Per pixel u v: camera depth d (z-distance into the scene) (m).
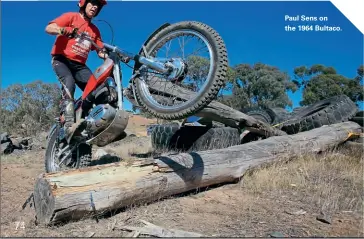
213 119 8.23
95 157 8.34
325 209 4.43
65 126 4.80
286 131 9.87
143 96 4.61
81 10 5.14
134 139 12.80
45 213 3.98
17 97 17.64
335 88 29.28
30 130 16.58
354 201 4.72
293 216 4.24
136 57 4.46
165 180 4.67
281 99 34.56
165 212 4.36
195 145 8.37
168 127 8.92
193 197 5.01
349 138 8.57
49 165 5.54
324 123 9.37
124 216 4.22
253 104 34.47
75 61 5.11
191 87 4.43
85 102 4.82
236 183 5.75
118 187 4.25
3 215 4.43
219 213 4.33
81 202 3.96
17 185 5.98
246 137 9.62
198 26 4.28
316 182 5.59
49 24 4.84
